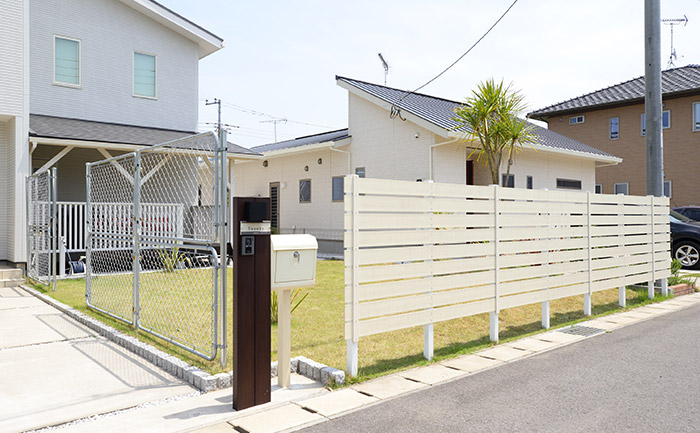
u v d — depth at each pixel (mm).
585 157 14578
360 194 3998
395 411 3193
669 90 16922
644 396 3449
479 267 4910
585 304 6457
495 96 9211
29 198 8758
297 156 15211
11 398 3385
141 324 5273
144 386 3658
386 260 4133
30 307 6574
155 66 12664
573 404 3301
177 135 11922
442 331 5371
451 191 4688
